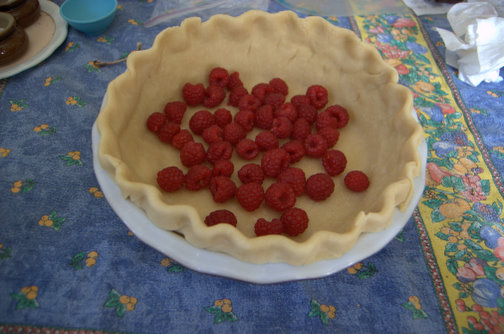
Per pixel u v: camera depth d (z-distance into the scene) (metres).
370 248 0.27
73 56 0.43
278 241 0.25
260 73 0.40
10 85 0.40
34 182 0.34
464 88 0.43
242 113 0.36
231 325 0.28
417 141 0.30
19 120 0.38
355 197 0.33
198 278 0.30
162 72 0.36
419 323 0.29
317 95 0.37
